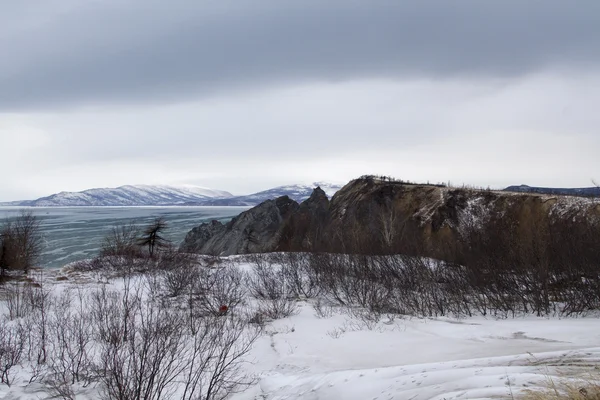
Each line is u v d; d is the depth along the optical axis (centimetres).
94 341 1077
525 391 463
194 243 5338
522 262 1797
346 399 641
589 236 1930
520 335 1023
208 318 1411
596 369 548
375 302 1722
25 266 2403
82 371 902
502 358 690
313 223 4403
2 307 1495
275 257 3030
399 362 879
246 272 2458
